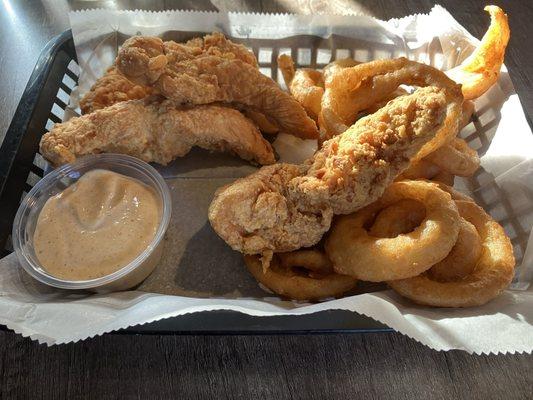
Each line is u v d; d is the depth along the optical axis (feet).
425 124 0.55
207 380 0.58
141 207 0.64
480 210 0.65
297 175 0.63
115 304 0.58
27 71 0.92
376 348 0.61
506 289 0.60
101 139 0.69
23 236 0.62
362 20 0.88
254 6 1.05
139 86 0.76
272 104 0.73
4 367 0.59
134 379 0.58
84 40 0.84
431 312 0.56
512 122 0.77
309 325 0.55
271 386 0.58
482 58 0.78
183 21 0.86
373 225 0.63
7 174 0.68
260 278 0.62
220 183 0.75
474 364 0.60
